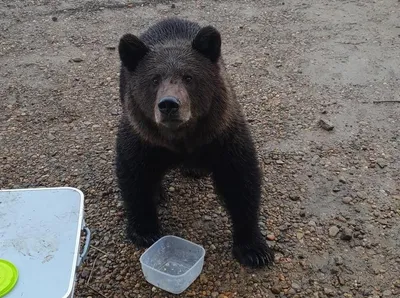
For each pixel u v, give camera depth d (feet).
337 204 6.64
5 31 11.32
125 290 5.61
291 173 7.14
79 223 4.13
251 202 5.76
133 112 5.62
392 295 5.51
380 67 9.53
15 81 9.48
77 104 8.82
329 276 5.73
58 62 10.07
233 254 6.00
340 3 12.05
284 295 5.53
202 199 6.77
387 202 6.64
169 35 6.11
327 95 8.82
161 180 6.40
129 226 6.25
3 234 4.06
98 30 11.24
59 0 12.72
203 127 5.46
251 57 10.00
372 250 6.02
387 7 11.71
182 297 5.51
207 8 12.08
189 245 5.85
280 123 8.16
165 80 5.23
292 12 11.73
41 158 7.63
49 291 3.64
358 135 7.85
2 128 8.28
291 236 6.21
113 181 7.11
